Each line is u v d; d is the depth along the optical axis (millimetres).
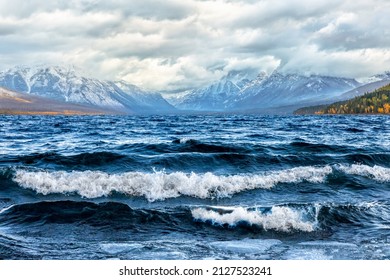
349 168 19531
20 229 11625
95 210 12953
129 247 10164
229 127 71438
